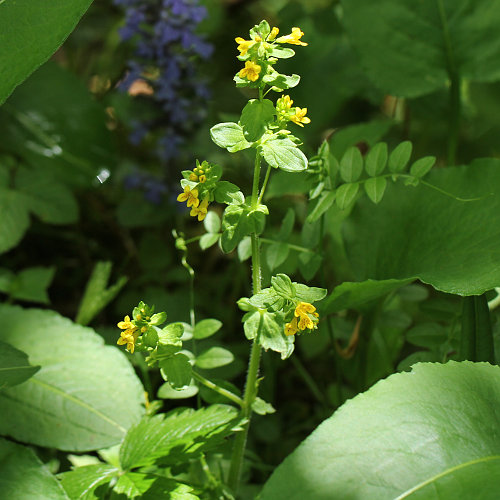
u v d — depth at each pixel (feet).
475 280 2.43
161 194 3.74
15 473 2.35
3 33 2.45
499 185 2.56
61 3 2.46
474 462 2.18
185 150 3.74
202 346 2.86
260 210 2.25
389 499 2.15
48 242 3.83
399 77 3.06
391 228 2.68
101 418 2.54
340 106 4.03
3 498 2.31
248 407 2.42
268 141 2.22
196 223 3.98
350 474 2.18
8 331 2.66
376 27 3.06
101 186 4.06
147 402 2.59
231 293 3.54
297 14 4.29
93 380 2.59
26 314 2.70
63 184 3.48
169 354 2.25
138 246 3.83
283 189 3.03
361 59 3.09
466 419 2.24
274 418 2.96
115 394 2.58
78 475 2.38
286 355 2.24
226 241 2.25
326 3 4.36
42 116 3.73
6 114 3.68
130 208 3.70
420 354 2.58
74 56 4.76
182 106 3.64
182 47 3.66
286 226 2.55
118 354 2.64
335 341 2.78
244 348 3.10
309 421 2.97
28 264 3.71
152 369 2.98
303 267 2.55
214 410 2.41
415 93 3.06
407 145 2.43
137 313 2.24
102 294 2.90
